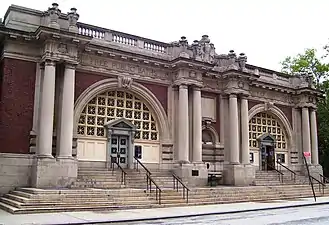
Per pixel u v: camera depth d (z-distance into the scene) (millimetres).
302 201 24531
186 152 27438
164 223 14805
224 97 31547
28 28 23953
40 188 21172
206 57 30516
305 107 36594
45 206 17812
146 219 15688
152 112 28359
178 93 28641
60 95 23797
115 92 27094
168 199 21281
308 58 47531
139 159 27406
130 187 22984
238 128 30984
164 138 28172
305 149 36156
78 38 23641
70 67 23672
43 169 21781
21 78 23266
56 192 19016
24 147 22797
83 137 25359
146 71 27906
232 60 31438
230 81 31156
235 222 15141
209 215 17531
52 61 23062
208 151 30578
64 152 22719
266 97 34938
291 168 35969
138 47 27969
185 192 22672
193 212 17906
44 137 22266
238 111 31578
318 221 15625
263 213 18609
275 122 36219
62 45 23422
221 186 28047
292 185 29609
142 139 27781
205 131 30781
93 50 25344
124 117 27203
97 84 25812
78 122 25094
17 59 23328
